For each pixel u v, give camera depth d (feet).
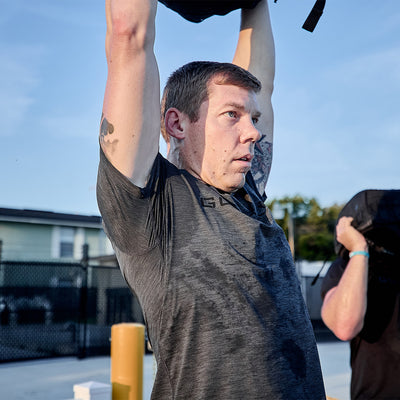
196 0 5.90
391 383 6.51
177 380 3.84
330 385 18.31
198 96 4.57
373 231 6.89
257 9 6.60
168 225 4.09
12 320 30.58
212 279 3.98
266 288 4.16
